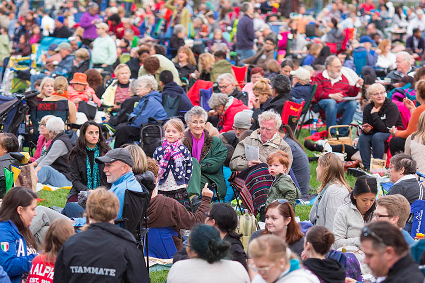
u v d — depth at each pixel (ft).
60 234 32.63
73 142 66.54
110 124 72.79
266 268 25.14
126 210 36.27
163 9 140.36
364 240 24.09
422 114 54.80
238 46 121.60
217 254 29.12
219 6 167.73
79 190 50.37
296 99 72.90
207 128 62.23
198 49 114.01
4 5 166.30
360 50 108.68
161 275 43.01
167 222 44.21
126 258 29.96
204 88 81.46
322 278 28.89
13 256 34.01
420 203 42.19
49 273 32.71
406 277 23.41
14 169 46.75
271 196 48.47
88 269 29.40
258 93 69.77
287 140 60.44
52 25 142.92
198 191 52.70
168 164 50.08
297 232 36.09
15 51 143.13
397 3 200.64
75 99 78.89
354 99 82.64
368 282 35.53
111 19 132.46
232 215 34.63
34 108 71.31
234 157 55.72
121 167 37.91
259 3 168.04
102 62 107.45
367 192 40.04
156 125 65.41
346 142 73.72
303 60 117.50
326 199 43.04
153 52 98.22
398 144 65.05
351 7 159.02
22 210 35.09
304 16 158.20
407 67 84.23
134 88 75.66
